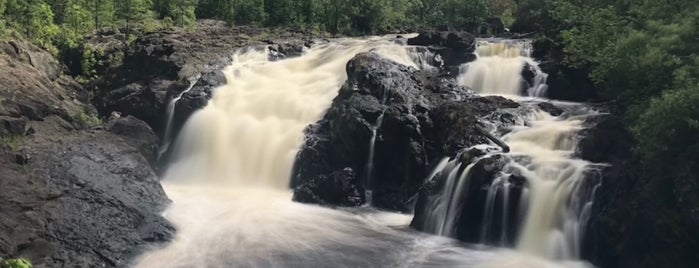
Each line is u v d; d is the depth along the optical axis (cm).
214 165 3278
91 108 3769
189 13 5550
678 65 2327
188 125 3444
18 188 2286
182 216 2569
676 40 2355
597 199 2206
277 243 2297
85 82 4172
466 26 6397
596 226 2159
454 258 2186
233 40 4622
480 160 2428
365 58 3325
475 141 2697
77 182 2441
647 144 2133
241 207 2736
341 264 2108
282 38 4859
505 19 6625
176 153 3419
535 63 3669
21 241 2028
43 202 2258
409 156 2847
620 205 2142
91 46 4416
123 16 5444
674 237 1991
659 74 2383
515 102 2997
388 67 3272
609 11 2992
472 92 3366
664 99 2094
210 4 6116
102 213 2308
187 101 3494
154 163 3275
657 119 2102
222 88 3669
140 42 4325
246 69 3931
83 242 2130
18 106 3100
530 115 2889
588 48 3055
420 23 6719
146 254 2173
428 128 2928
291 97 3531
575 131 2555
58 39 4425
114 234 2228
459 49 3909
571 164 2328
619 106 2770
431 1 6894
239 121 3394
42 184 2367
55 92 3597
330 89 3569
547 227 2236
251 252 2202
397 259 2169
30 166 2484
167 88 3738
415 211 2586
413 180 2836
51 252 2038
